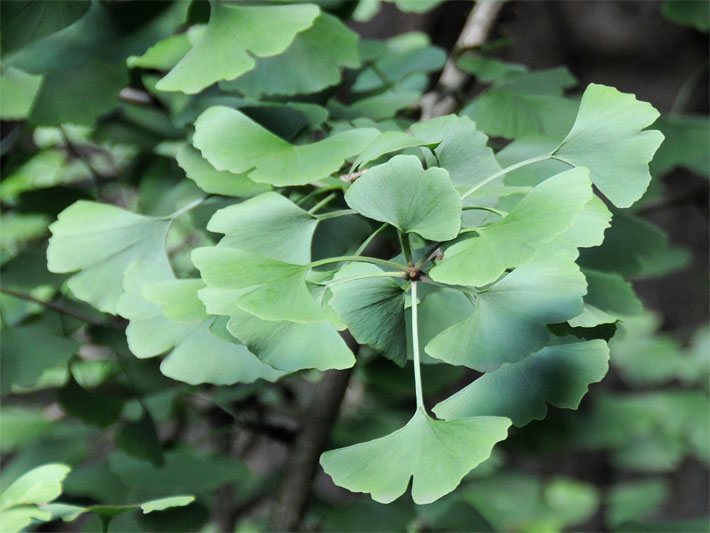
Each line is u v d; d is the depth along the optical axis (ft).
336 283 3.08
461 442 3.01
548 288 3.06
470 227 3.05
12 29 3.42
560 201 3.01
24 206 3.86
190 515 4.00
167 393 4.18
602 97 3.20
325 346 3.04
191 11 3.57
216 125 3.27
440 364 4.03
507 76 3.90
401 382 4.03
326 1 3.75
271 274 3.04
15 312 4.05
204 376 3.20
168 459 4.19
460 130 3.27
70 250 3.36
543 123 3.77
